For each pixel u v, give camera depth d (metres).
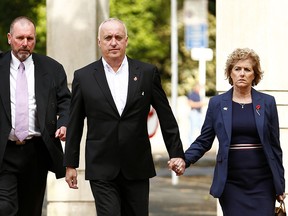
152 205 19.92
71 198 13.02
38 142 10.82
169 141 10.23
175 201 20.73
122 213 10.24
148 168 10.15
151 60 42.53
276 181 9.94
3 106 10.67
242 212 9.93
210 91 43.78
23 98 10.71
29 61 10.82
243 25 12.41
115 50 9.96
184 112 43.34
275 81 12.38
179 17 45.03
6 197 10.63
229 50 12.45
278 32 12.36
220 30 12.45
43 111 10.73
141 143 10.08
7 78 10.72
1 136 10.65
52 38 13.15
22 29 10.67
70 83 13.14
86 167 10.09
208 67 43.53
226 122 9.98
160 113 10.21
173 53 28.50
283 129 12.40
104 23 10.02
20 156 10.73
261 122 9.94
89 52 13.12
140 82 10.04
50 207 13.05
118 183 10.09
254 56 10.02
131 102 9.99
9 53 10.84
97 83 10.03
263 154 9.97
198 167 29.78
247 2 12.39
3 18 26.95
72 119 10.15
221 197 10.05
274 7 12.36
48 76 10.84
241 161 9.96
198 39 28.95
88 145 10.08
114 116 9.99
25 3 26.92
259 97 10.05
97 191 10.02
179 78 45.22
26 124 10.70
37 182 10.91
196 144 10.29
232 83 10.15
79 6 13.12
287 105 12.38
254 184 9.97
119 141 9.99
